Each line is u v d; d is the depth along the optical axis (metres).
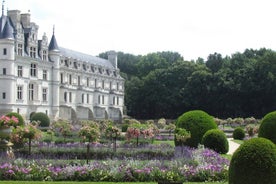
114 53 146.50
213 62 144.00
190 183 22.23
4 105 85.75
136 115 144.88
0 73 86.12
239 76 126.50
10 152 29.05
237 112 127.44
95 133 30.02
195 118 39.84
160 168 24.19
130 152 32.84
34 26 96.38
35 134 31.23
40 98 97.44
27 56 92.38
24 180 22.92
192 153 29.97
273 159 15.84
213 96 129.62
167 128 63.69
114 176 23.03
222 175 23.64
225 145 38.94
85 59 127.19
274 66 123.50
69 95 111.44
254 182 15.72
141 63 165.75
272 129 32.62
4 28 86.81
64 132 47.78
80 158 33.03
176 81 138.12
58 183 21.36
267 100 124.62
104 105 130.75
